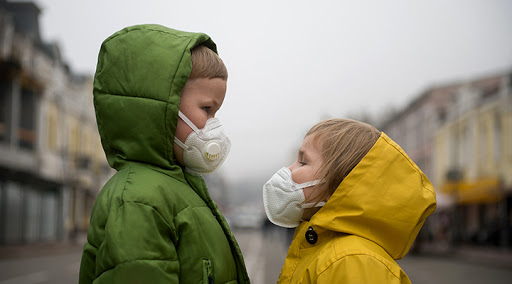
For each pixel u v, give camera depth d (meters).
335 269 1.47
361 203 1.56
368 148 1.64
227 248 1.72
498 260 14.86
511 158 21.91
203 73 1.71
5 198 20.09
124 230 1.44
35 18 24.83
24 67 21.53
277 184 1.74
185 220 1.58
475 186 24.20
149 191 1.53
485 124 24.55
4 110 21.03
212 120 1.75
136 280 1.40
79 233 29.45
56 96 25.47
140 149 1.63
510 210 22.38
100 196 1.60
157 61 1.64
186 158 1.72
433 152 31.92
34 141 22.84
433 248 21.81
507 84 22.47
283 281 1.71
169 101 1.62
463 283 8.82
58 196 26.36
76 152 29.19
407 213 1.56
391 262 1.49
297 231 1.78
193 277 1.56
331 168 1.64
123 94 1.65
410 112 36.53
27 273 9.80
